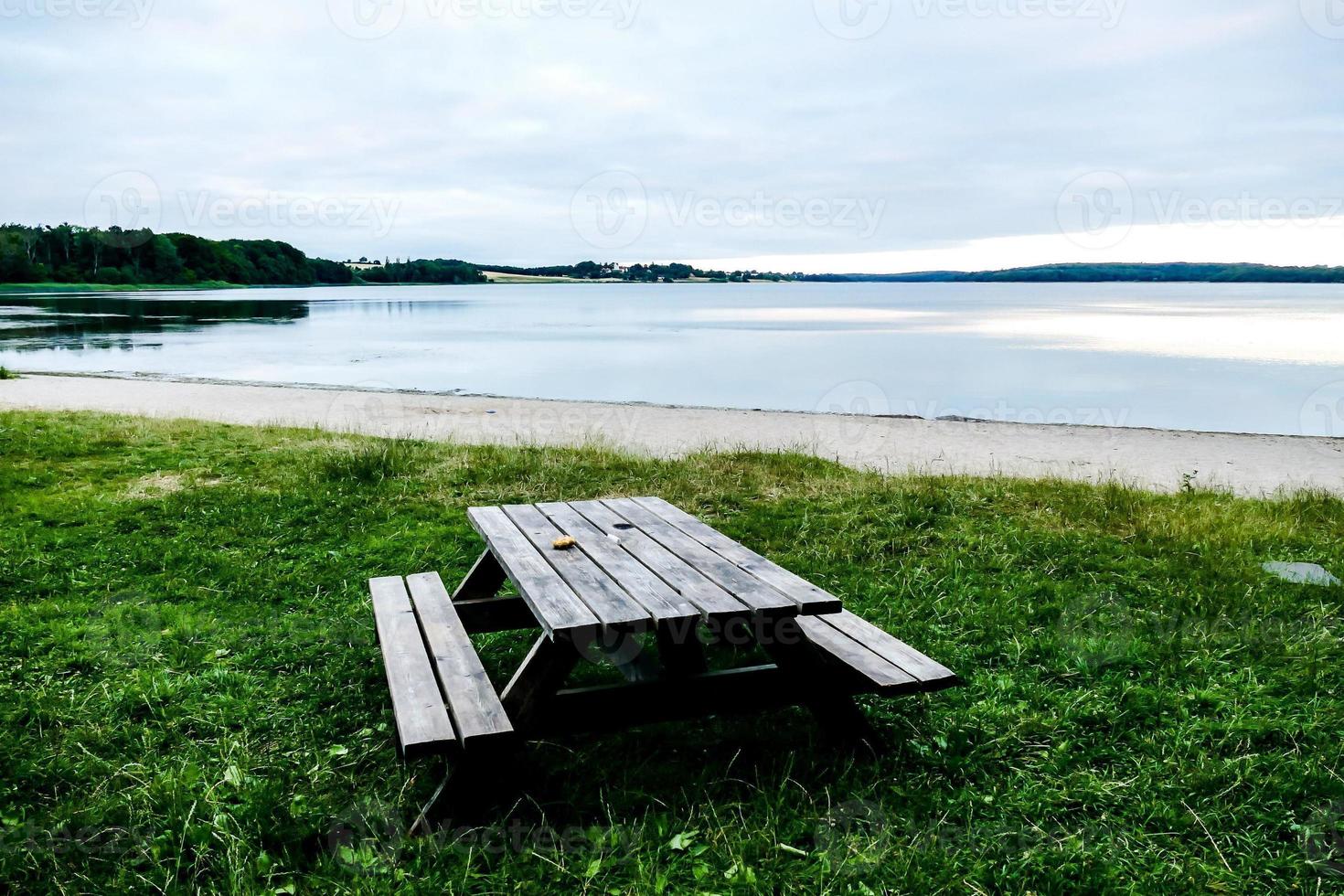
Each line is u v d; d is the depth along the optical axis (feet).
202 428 35.70
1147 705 12.26
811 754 10.96
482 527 13.64
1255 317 248.11
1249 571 18.28
